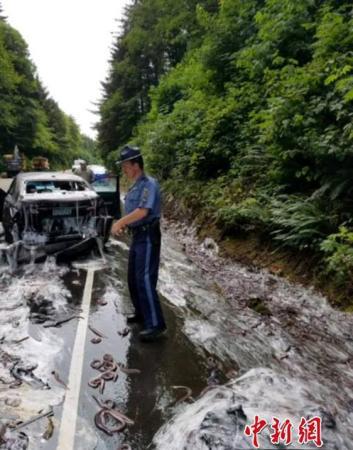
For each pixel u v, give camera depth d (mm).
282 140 5047
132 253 3158
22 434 1973
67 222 5012
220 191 6941
